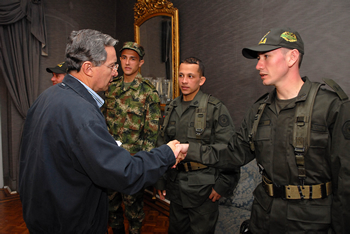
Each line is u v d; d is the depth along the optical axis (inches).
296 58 33.7
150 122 72.9
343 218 29.2
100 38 34.1
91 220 32.4
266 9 64.8
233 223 58.1
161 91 99.3
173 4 95.6
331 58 53.6
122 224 76.0
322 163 31.5
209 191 53.6
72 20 119.9
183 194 53.1
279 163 35.0
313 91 32.9
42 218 30.0
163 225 86.4
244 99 71.9
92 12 126.8
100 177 27.3
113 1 135.7
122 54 74.0
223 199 67.4
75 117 28.4
